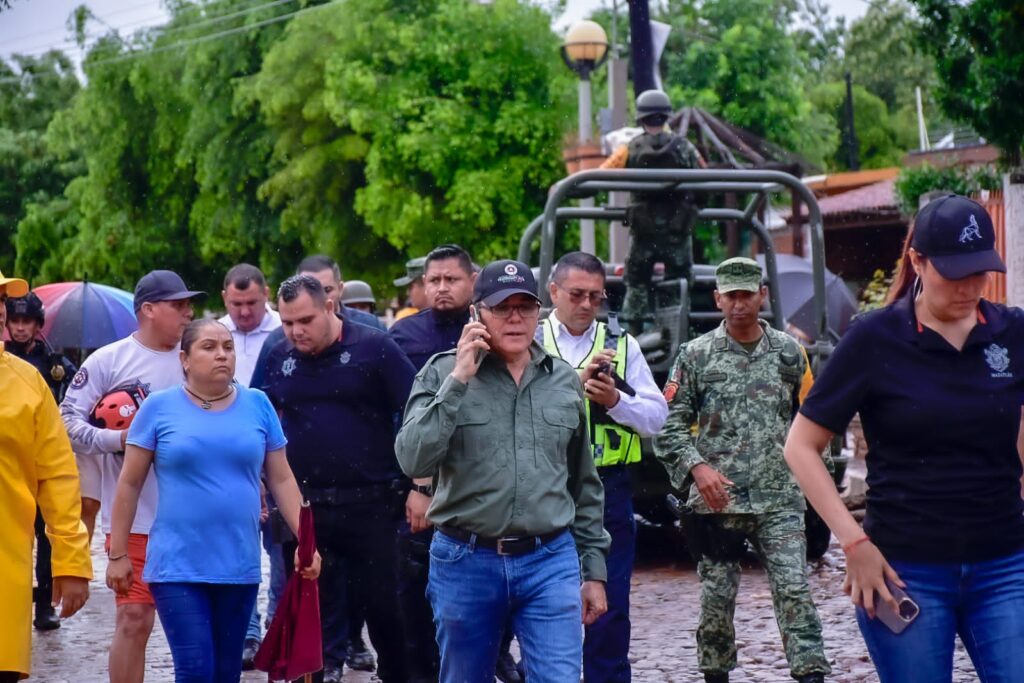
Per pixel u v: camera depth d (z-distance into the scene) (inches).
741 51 1496.1
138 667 263.4
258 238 1475.1
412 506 267.3
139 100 1562.5
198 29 1507.1
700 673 309.1
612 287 488.7
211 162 1446.9
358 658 328.2
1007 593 173.9
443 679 212.5
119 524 247.6
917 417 173.9
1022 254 563.5
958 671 298.4
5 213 2031.3
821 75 2284.7
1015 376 175.0
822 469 179.0
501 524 206.2
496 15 1294.3
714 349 287.4
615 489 264.8
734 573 283.0
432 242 1288.1
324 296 275.1
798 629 268.7
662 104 426.0
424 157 1261.1
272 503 289.0
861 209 1207.6
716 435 283.6
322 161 1325.0
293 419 278.4
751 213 445.4
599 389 257.1
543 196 1311.5
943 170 868.0
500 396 209.9
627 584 263.9
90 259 1617.9
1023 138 519.8
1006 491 175.3
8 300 393.1
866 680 296.4
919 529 174.7
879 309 180.9
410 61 1304.1
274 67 1344.7
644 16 764.6
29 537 211.5
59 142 1717.5
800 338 735.1
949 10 522.0
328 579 282.5
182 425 243.6
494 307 207.2
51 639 367.2
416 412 208.5
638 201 423.5
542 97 1304.1
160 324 286.4
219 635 246.2
